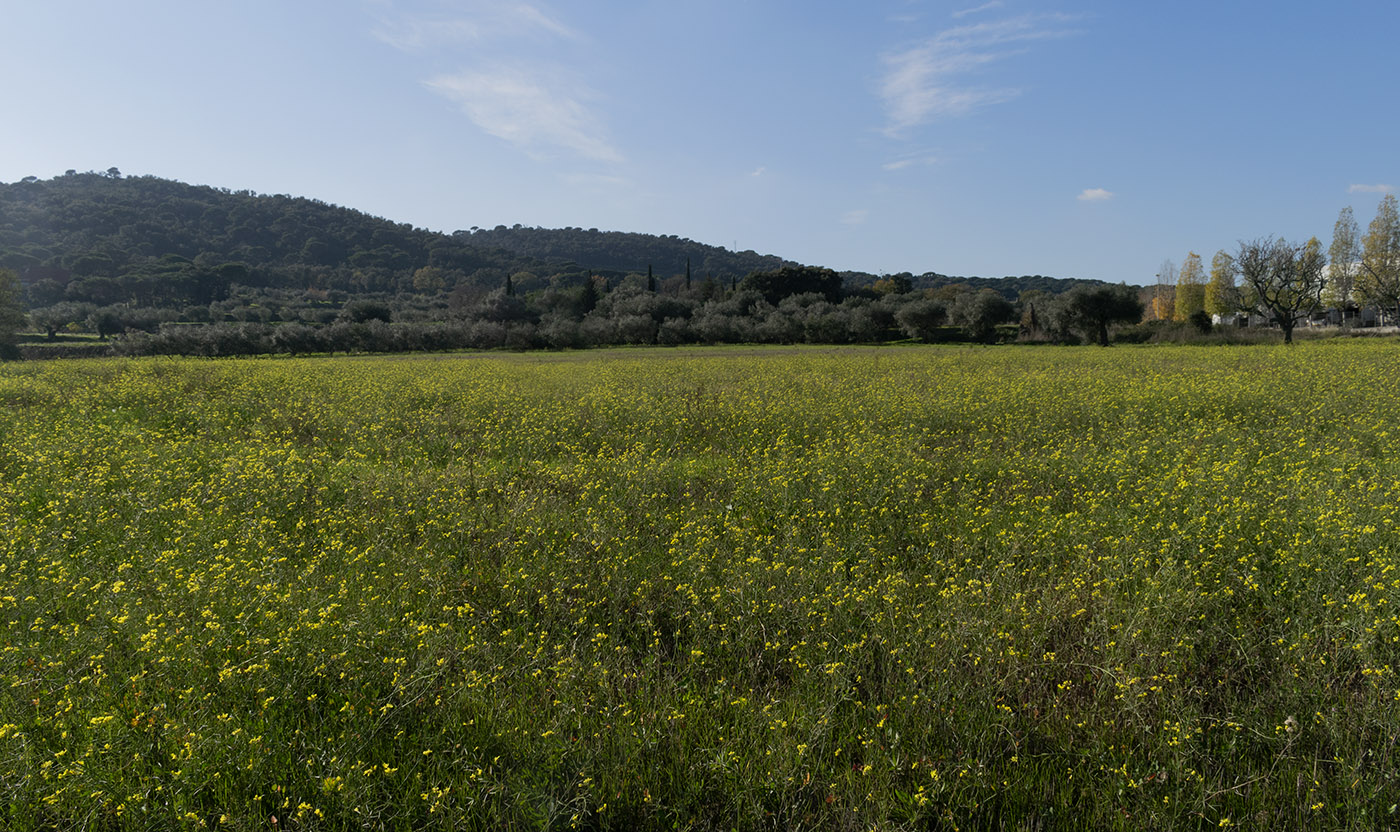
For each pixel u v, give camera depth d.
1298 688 4.57
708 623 5.61
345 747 4.03
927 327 65.56
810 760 4.14
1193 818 3.81
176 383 21.95
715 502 9.01
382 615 5.60
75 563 7.04
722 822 3.84
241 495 9.09
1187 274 80.25
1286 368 22.05
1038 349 45.69
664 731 4.42
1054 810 3.88
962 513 7.92
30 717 4.34
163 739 4.16
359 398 18.22
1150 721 4.41
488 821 3.84
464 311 79.25
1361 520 6.64
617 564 6.75
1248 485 8.34
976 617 5.33
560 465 10.98
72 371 27.45
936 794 3.82
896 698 4.70
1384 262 59.69
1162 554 6.38
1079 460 10.14
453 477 9.99
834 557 6.76
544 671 5.02
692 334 64.56
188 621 5.46
